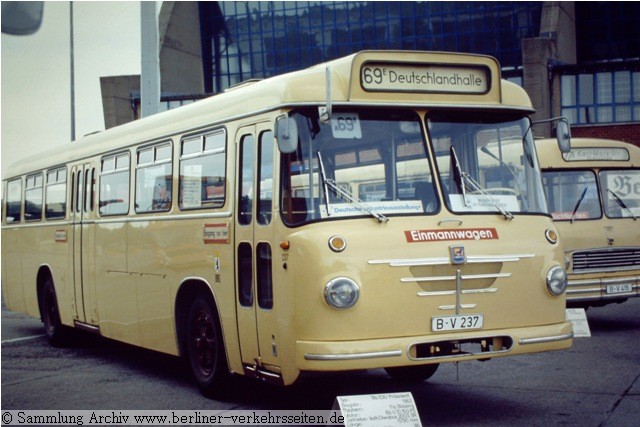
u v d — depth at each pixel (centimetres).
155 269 1120
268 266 866
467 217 864
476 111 904
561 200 1580
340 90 857
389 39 6119
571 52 5266
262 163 887
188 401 1009
